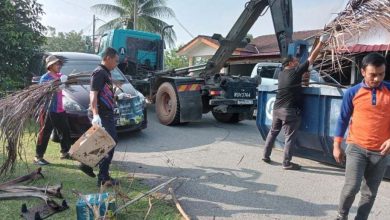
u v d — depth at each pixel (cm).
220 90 945
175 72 1091
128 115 756
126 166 600
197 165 616
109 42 1252
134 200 412
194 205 450
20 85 1102
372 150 350
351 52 561
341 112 366
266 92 702
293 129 592
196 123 1034
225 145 762
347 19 501
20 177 498
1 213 403
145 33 1276
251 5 916
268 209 445
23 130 482
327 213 436
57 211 410
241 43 981
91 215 372
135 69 1225
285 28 816
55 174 536
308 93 603
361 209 371
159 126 950
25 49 1100
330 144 593
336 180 555
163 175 559
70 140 614
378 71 339
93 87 468
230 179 548
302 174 580
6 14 1088
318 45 542
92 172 516
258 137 856
